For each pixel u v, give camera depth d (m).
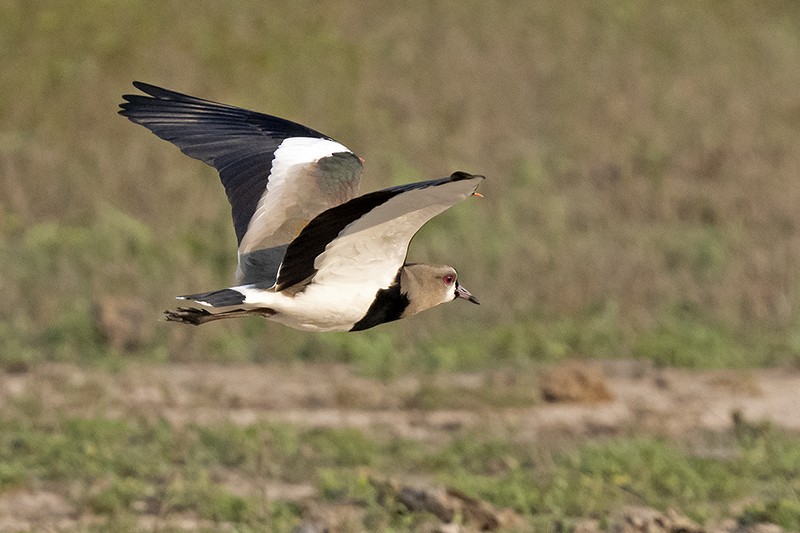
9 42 23.36
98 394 13.22
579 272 17.06
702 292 16.84
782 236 18.95
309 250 7.46
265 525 10.11
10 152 20.06
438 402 13.51
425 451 12.23
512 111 23.78
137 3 24.86
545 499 10.81
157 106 8.59
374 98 23.52
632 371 14.95
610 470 11.48
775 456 11.90
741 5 30.25
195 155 8.41
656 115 24.05
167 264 16.89
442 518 10.33
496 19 27.38
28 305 15.76
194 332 15.15
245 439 11.94
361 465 11.84
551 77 25.12
